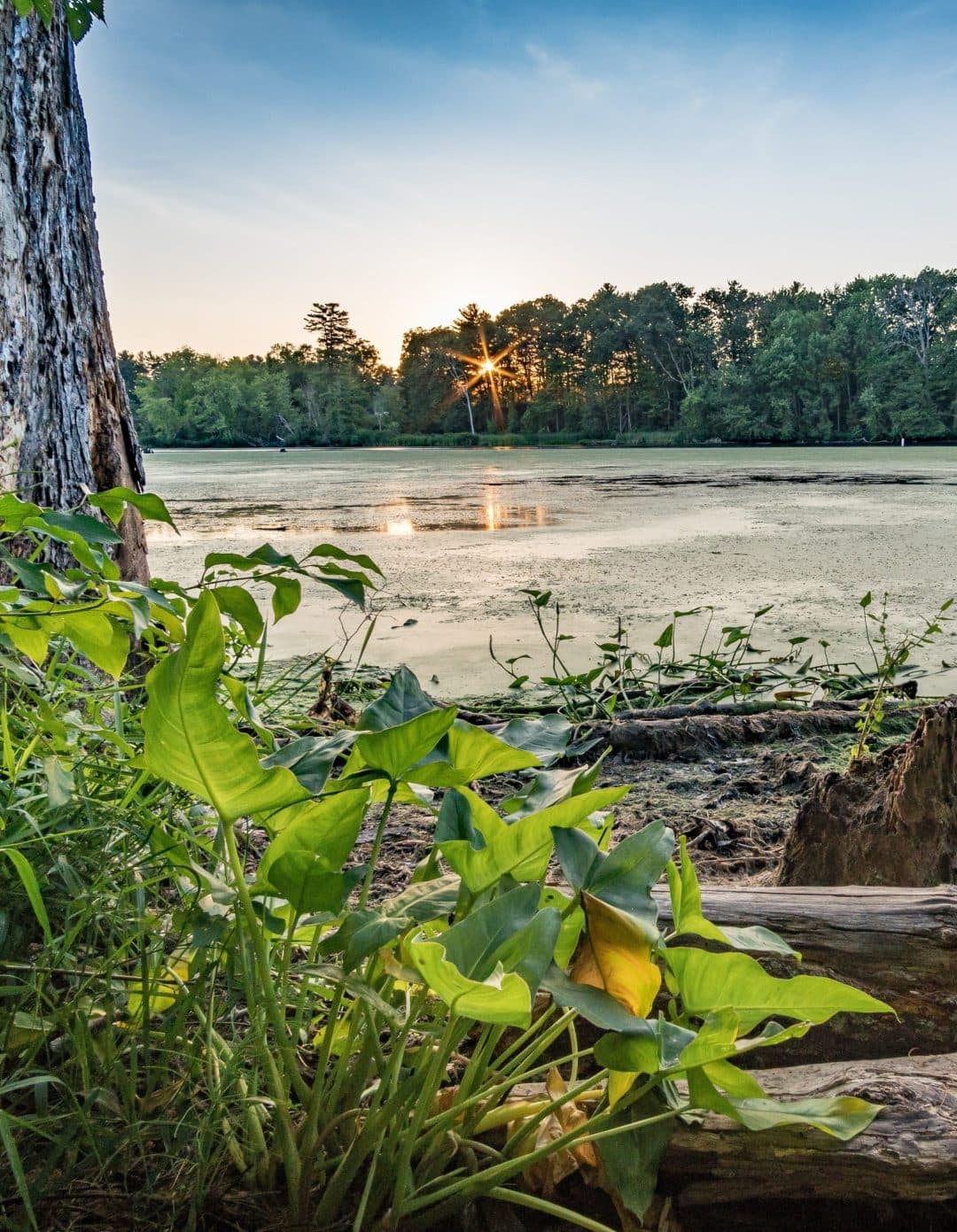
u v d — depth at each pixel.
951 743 1.35
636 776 2.42
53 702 1.15
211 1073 0.83
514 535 8.12
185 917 0.87
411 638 4.07
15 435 2.05
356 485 17.23
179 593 1.08
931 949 1.07
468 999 0.63
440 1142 0.81
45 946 0.85
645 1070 0.72
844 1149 0.80
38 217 2.12
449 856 0.81
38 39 2.10
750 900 1.15
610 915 0.77
